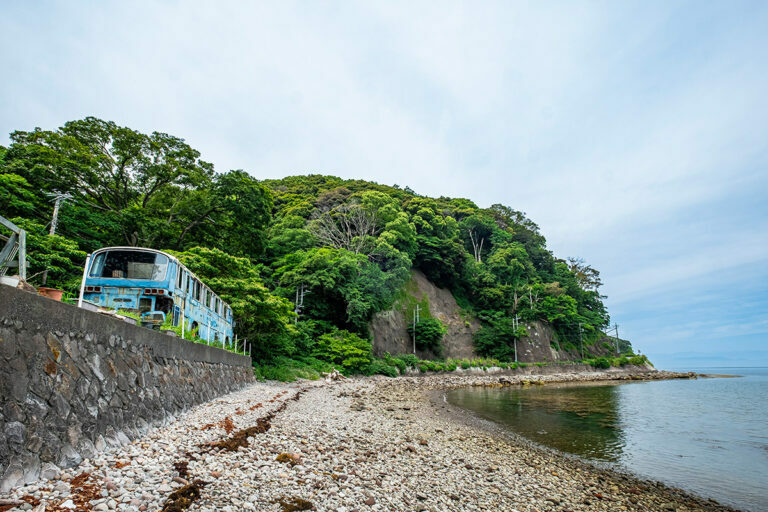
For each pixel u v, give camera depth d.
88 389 6.28
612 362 76.38
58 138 26.72
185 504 4.98
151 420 8.09
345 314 46.69
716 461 13.02
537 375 58.03
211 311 17.64
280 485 6.42
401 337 54.56
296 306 40.66
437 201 100.56
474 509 7.32
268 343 27.17
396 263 53.28
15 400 4.77
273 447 8.44
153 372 8.93
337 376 33.44
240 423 9.97
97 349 6.80
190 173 31.80
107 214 27.22
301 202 68.25
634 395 34.12
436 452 11.31
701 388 44.31
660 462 12.80
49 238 18.02
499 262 73.12
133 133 29.02
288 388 21.95
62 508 4.34
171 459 6.44
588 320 87.56
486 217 86.94
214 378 13.82
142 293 12.70
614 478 10.91
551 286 80.06
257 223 38.41
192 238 35.81
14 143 26.41
